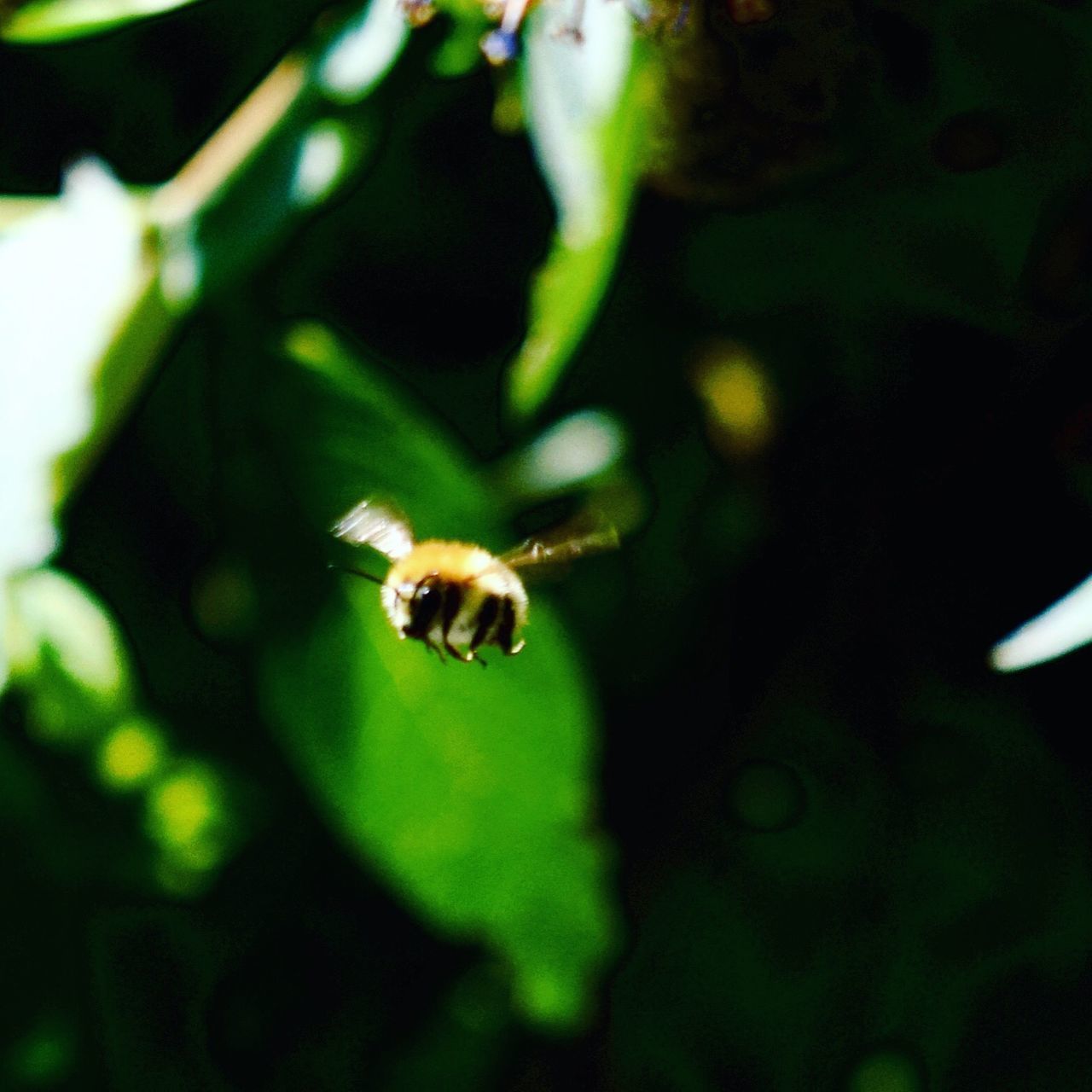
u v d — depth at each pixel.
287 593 0.33
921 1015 0.38
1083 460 0.38
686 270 0.38
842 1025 0.38
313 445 0.33
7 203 0.32
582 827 0.33
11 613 0.32
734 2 0.34
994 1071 0.38
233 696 0.38
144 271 0.32
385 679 0.33
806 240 0.38
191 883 0.38
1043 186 0.37
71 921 0.36
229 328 0.33
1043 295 0.37
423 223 0.38
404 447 0.34
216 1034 0.38
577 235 0.32
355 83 0.33
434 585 0.33
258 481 0.33
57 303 0.32
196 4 0.33
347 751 0.33
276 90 0.34
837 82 0.36
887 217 0.37
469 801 0.33
